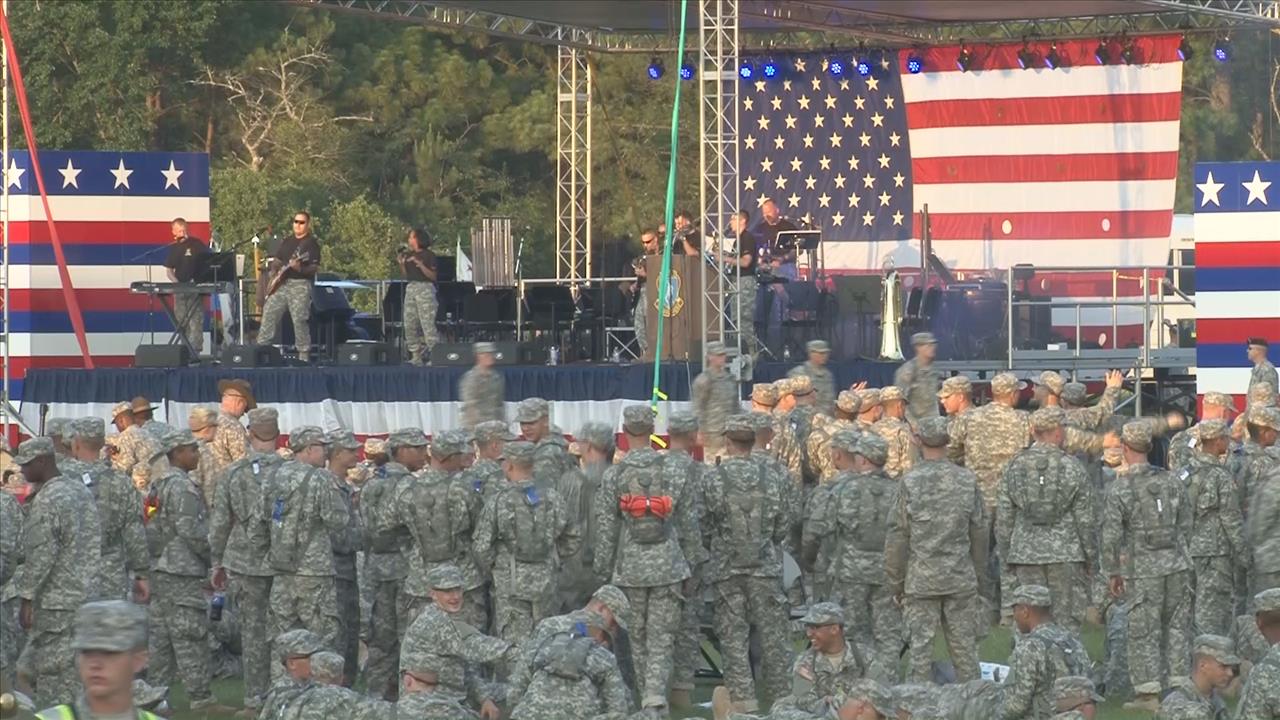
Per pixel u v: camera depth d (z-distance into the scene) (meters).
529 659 23.33
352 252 89.50
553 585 28.08
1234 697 26.94
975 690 23.64
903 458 35.47
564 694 22.89
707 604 30.55
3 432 50.22
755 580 28.98
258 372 47.88
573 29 61.47
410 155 99.56
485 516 27.97
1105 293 59.16
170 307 50.78
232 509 29.39
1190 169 101.31
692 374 45.81
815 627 24.64
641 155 96.94
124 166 53.25
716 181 51.09
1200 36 60.00
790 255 53.53
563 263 66.12
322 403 47.47
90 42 89.56
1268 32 96.44
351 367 47.72
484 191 98.75
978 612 28.31
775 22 59.53
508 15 59.00
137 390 48.66
